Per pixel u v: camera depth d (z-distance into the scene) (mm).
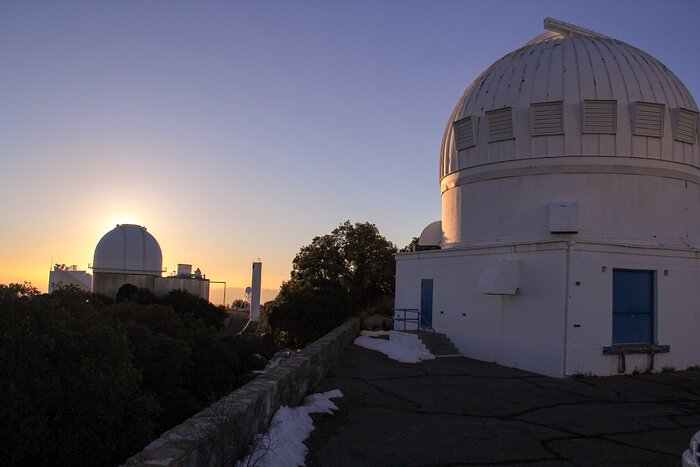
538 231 18406
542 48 20234
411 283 22797
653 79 18797
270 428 7270
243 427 6266
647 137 18109
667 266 16828
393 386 12867
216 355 16906
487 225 19688
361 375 14336
